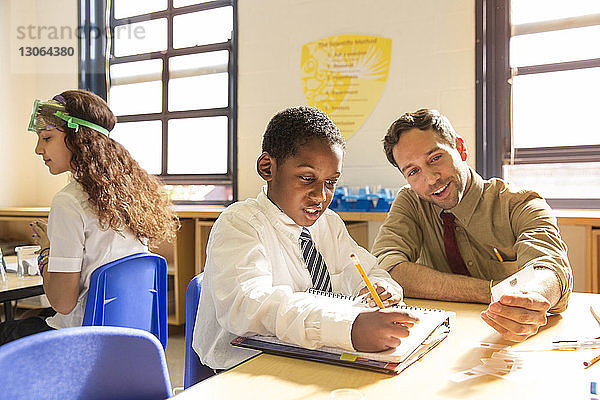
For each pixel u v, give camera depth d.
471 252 1.52
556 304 1.10
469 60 2.78
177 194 3.73
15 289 1.82
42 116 1.81
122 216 1.82
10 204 3.96
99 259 1.78
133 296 1.74
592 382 0.70
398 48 2.95
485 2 2.79
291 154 1.03
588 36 2.65
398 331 0.78
